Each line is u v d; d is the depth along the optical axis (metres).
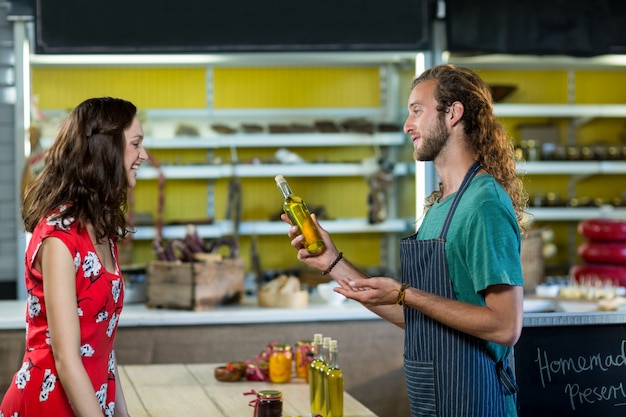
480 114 2.76
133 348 5.32
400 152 7.59
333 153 7.80
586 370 3.30
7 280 6.77
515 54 6.52
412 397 2.80
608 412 3.30
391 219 7.68
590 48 6.58
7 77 6.79
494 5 6.48
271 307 5.60
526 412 3.25
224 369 3.95
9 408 2.62
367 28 6.44
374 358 5.55
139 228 6.96
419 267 2.76
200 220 7.11
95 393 2.58
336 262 2.87
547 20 6.53
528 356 3.26
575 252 8.06
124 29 6.29
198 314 5.37
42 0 6.23
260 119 7.70
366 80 7.81
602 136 8.20
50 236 2.54
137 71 7.54
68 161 2.61
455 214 2.69
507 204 2.63
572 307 5.45
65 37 6.26
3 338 5.24
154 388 3.81
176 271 5.50
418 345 2.78
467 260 2.62
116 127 2.64
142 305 5.77
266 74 7.71
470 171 2.74
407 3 6.46
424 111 2.78
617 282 6.24
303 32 6.39
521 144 7.73
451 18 6.46
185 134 7.29
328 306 5.69
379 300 2.67
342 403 3.22
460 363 2.70
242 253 7.63
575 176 8.11
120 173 2.66
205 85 7.63
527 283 5.91
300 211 2.88
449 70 2.80
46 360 2.59
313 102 7.78
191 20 6.32
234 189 7.23
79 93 7.47
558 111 7.64
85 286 2.59
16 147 6.34
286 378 3.93
